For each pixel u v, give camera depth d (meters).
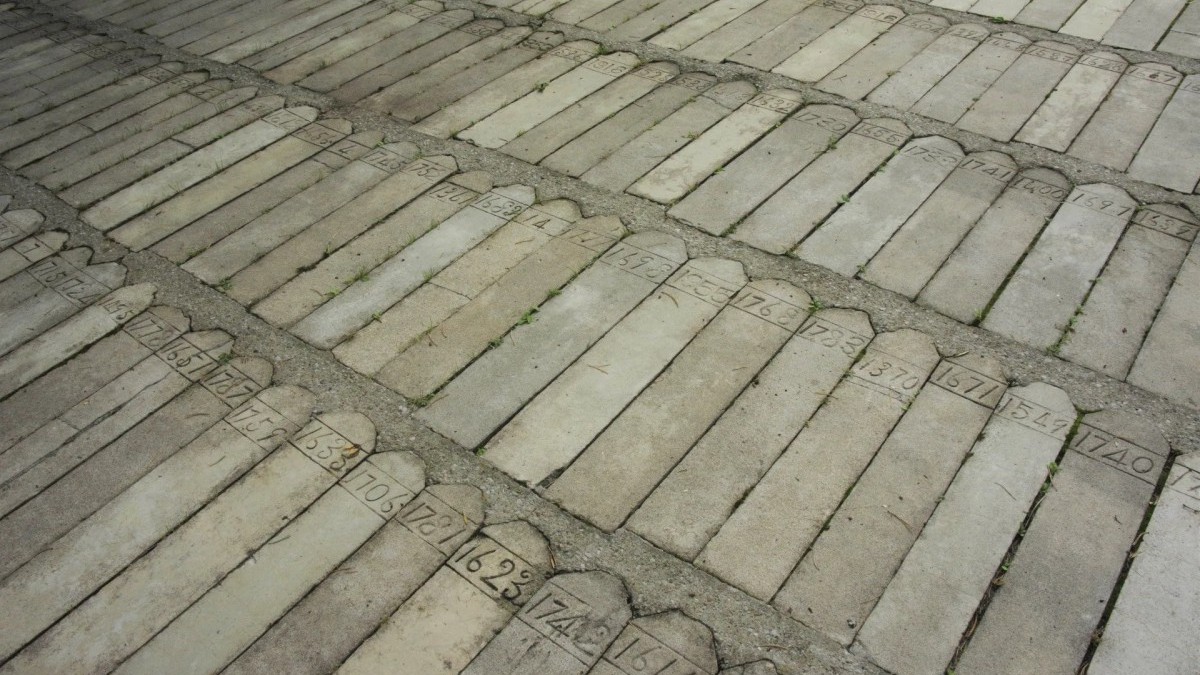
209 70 6.06
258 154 5.02
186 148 5.16
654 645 2.57
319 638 2.65
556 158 4.65
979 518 2.79
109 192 4.86
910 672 2.45
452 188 4.53
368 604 2.73
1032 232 3.86
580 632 2.61
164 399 3.52
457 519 2.95
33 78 6.29
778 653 2.53
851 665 2.48
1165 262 3.64
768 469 3.00
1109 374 3.21
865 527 2.79
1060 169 4.20
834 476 2.95
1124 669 2.40
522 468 3.09
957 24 5.48
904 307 3.56
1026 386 3.20
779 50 5.40
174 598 2.80
